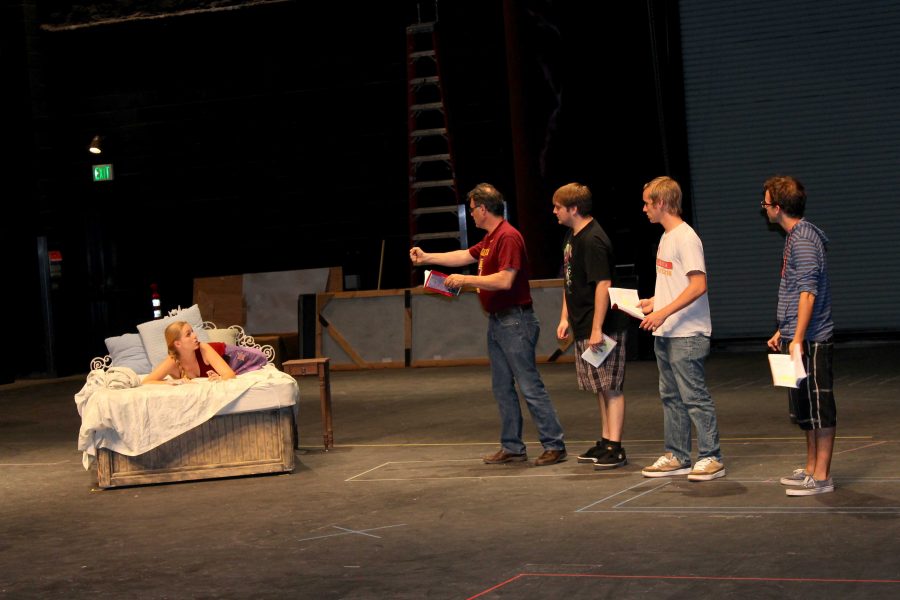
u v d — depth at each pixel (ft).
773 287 45.88
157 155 53.42
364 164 51.57
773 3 45.42
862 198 44.78
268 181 52.54
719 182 46.37
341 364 47.16
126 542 17.80
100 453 22.71
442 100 49.26
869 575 13.29
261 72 52.37
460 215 48.11
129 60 53.11
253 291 50.67
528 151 46.80
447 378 41.42
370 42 51.16
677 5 46.29
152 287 51.37
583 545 15.65
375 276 51.52
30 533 18.95
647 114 46.34
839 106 44.93
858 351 41.32
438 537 16.74
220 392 22.85
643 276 46.14
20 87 51.29
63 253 51.78
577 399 32.89
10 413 38.01
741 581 13.41
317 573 15.11
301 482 22.18
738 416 27.22
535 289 45.32
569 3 46.32
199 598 14.26
